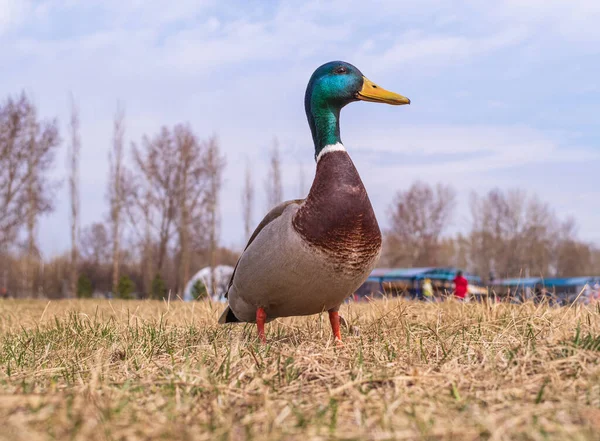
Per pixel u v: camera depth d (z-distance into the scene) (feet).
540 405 1.31
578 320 2.19
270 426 1.25
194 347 2.10
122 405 1.32
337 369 1.71
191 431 1.20
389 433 1.16
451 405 1.36
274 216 2.24
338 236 2.04
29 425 1.20
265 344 2.13
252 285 2.21
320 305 2.24
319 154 2.25
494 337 2.03
